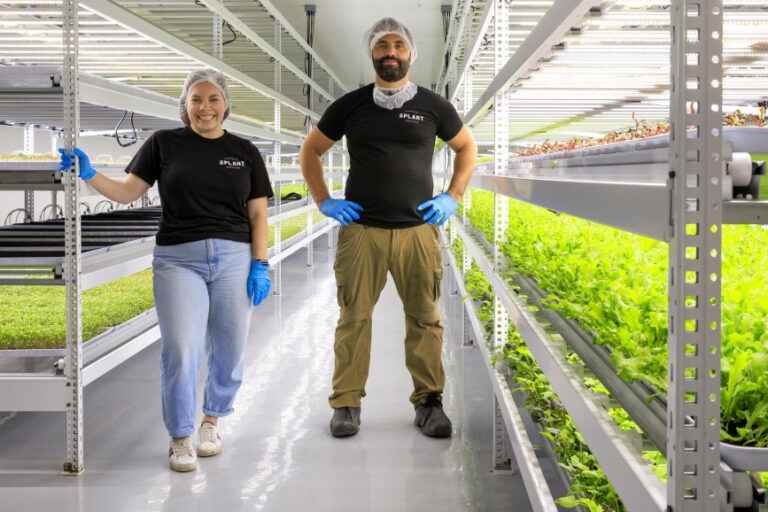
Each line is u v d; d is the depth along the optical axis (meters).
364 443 3.75
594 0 1.45
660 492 1.15
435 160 11.64
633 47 2.97
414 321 3.92
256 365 5.25
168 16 6.60
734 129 1.39
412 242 3.76
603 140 3.21
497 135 3.76
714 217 1.03
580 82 3.77
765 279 1.87
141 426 4.01
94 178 3.33
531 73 3.53
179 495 3.13
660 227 1.10
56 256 3.60
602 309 1.86
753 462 1.09
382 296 8.31
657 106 4.75
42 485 3.23
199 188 3.37
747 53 2.88
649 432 1.30
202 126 3.41
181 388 3.34
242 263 3.49
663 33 2.75
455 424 4.05
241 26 6.07
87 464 3.47
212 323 3.53
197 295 3.36
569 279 2.43
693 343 1.05
